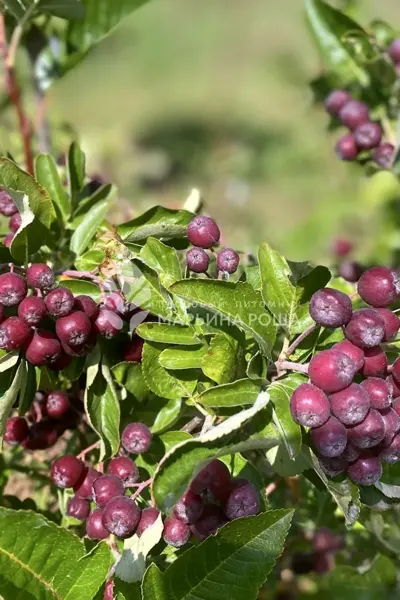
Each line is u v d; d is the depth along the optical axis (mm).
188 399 396
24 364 392
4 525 370
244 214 1640
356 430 358
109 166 979
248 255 467
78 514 402
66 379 428
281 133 2051
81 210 451
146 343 392
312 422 353
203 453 353
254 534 367
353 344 366
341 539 505
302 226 1106
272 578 509
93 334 391
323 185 1745
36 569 372
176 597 365
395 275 376
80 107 2348
